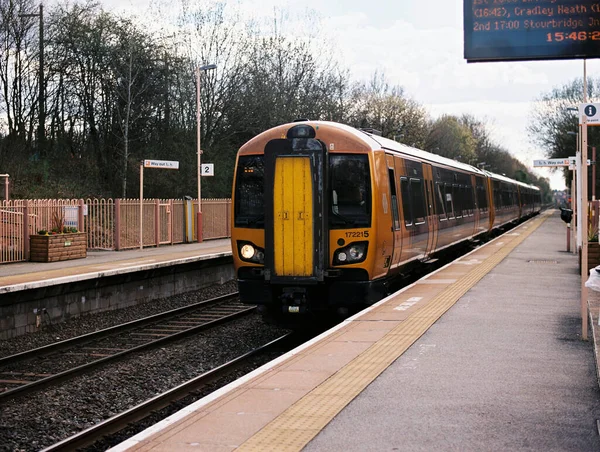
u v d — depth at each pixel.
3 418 8.96
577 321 10.66
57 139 42.28
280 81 48.81
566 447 5.36
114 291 17.66
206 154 43.56
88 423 8.91
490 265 19.73
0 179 25.78
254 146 12.73
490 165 131.12
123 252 24.91
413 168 16.22
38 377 11.26
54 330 15.23
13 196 32.41
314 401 6.55
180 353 12.85
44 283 14.97
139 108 41.53
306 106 49.88
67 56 40.62
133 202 26.94
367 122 66.25
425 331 9.88
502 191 40.22
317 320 13.43
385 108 71.19
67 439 7.70
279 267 12.05
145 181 41.19
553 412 6.21
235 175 12.80
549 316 11.09
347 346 8.91
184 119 44.00
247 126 47.31
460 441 5.48
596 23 10.12
